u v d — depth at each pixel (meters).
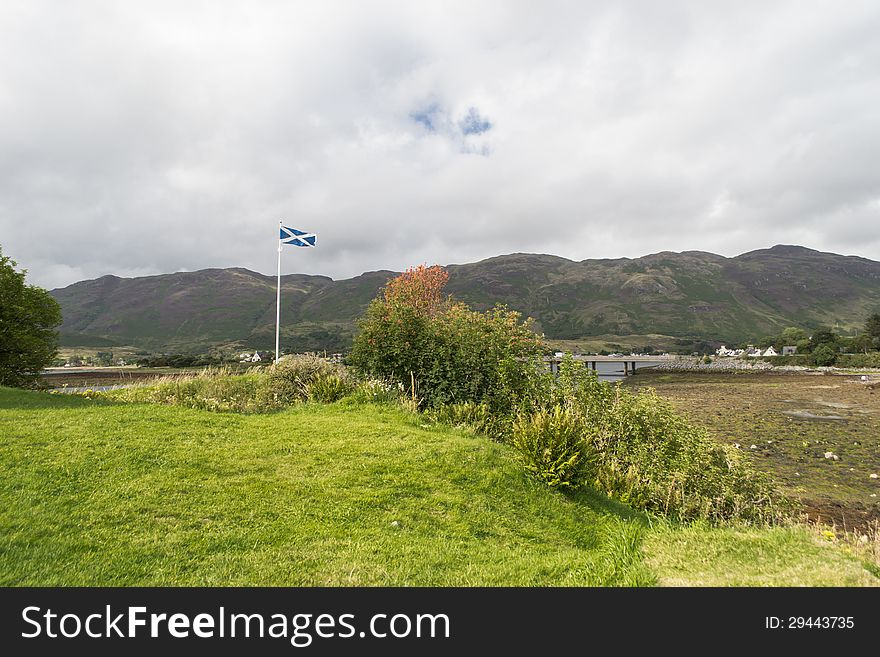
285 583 4.66
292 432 9.44
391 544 5.64
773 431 24.72
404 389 13.19
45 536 5.05
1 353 17.62
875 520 12.21
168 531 5.41
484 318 14.23
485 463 8.28
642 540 6.42
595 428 10.59
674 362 123.06
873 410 33.50
